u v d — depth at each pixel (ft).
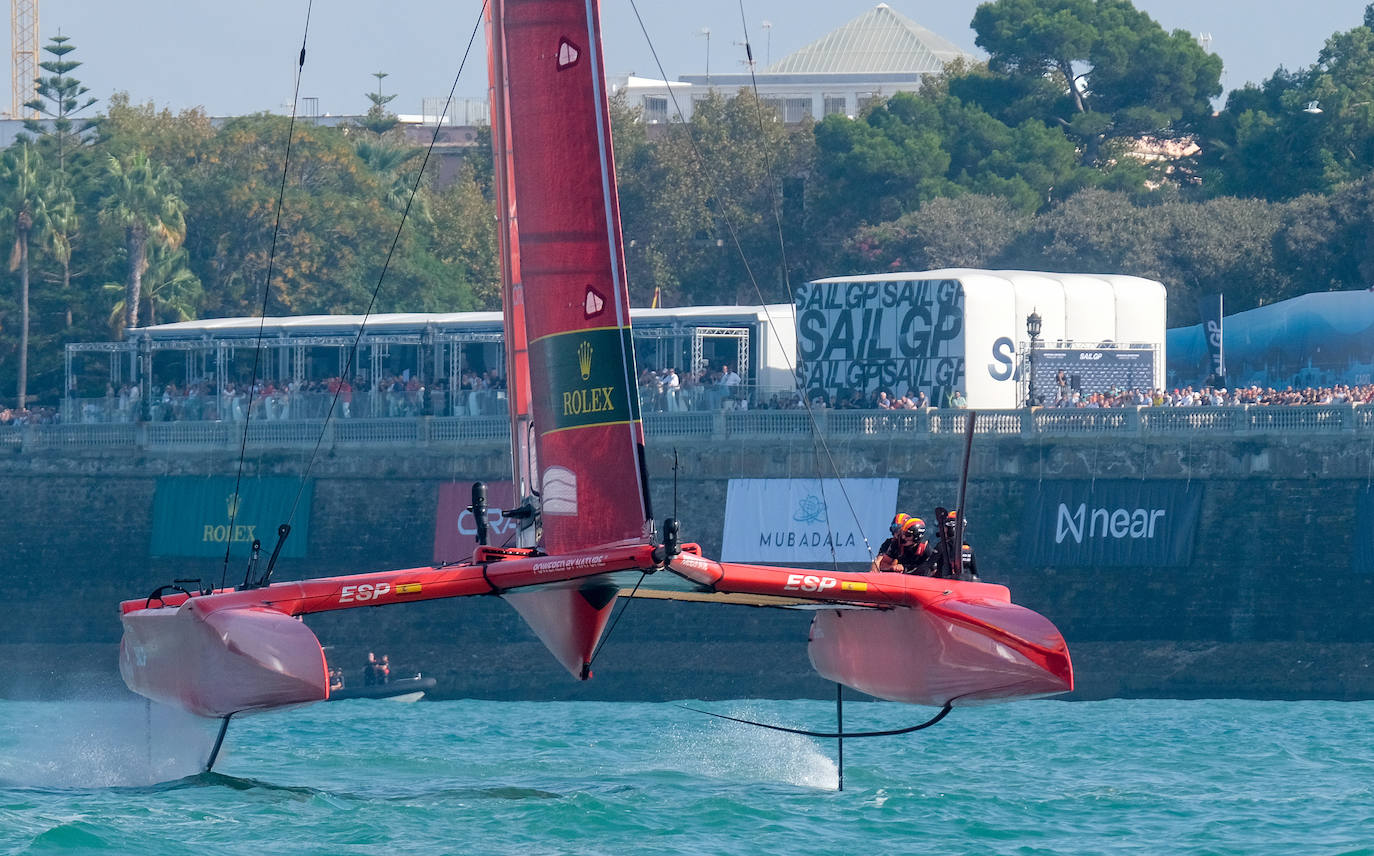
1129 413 539.29
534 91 200.03
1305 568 516.32
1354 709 430.61
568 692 556.10
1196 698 513.45
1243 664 513.86
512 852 182.29
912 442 560.20
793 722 395.96
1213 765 274.98
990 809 214.48
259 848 182.91
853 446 567.18
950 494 555.28
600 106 197.77
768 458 577.02
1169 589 528.63
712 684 542.57
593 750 299.79
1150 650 524.52
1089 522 538.88
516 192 201.46
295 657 194.49
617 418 195.93
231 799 217.77
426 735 342.44
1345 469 515.09
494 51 237.66
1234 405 536.01
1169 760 283.18
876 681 221.46
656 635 554.46
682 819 202.59
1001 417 552.00
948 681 208.64
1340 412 516.73
